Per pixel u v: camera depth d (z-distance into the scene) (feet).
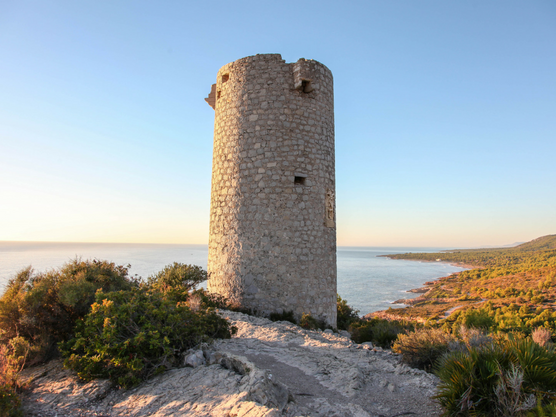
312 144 41.70
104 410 15.96
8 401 14.70
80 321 20.57
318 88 42.52
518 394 13.58
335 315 42.45
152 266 269.64
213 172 45.39
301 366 22.35
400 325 34.47
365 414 16.05
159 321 20.89
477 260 653.30
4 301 21.98
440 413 16.29
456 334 25.94
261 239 39.29
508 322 65.98
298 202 40.06
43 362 21.20
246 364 18.61
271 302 38.42
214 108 49.70
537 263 355.97
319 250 40.83
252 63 41.96
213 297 38.96
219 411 14.67
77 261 28.55
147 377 18.74
